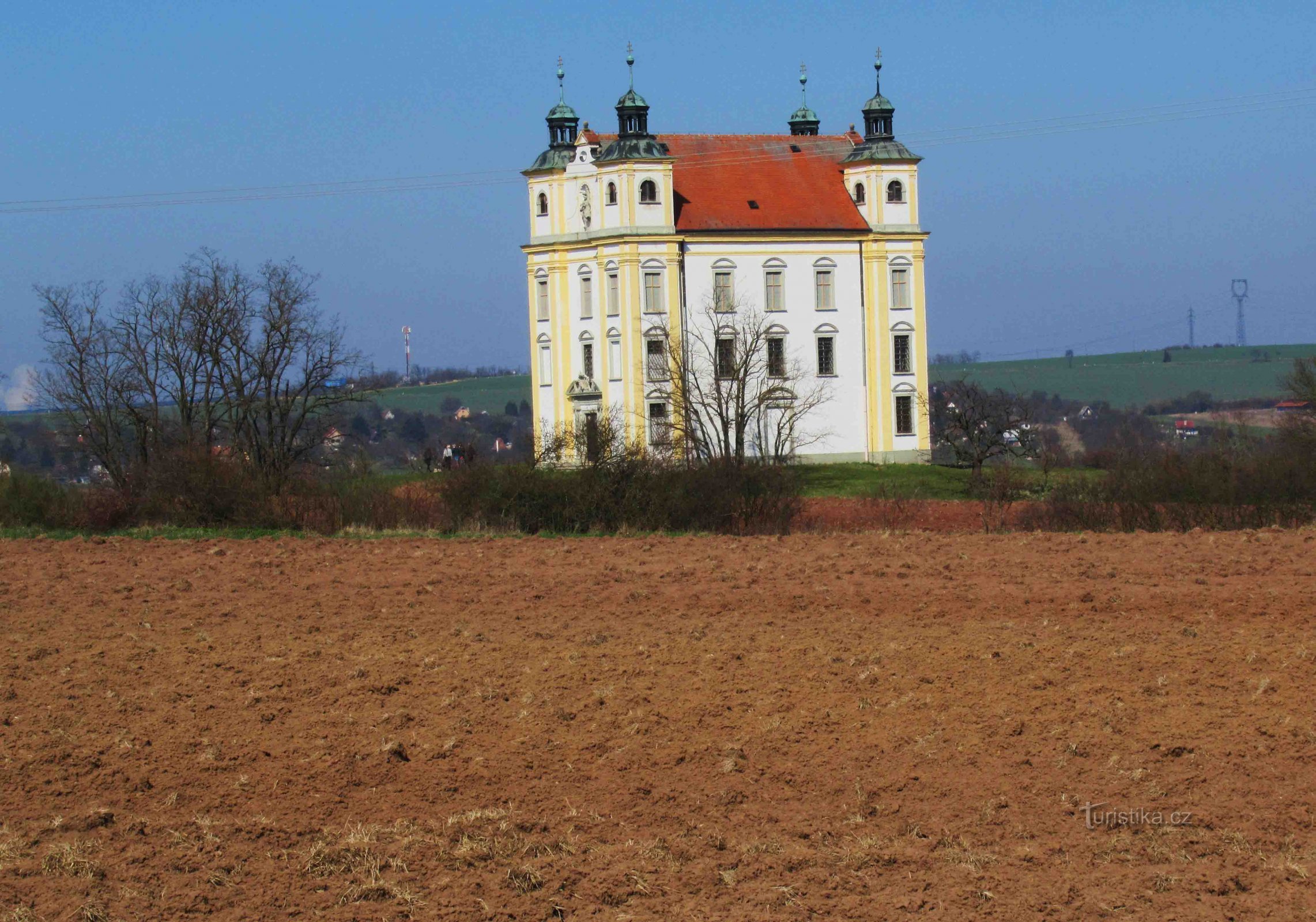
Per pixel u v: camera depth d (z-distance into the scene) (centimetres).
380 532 6594
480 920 2050
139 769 2686
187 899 2102
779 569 4994
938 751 2733
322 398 9756
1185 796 2483
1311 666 3281
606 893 2120
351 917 2056
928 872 2186
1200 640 3600
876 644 3622
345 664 3494
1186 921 2017
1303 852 2247
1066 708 2973
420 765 2698
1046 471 8100
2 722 3005
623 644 3691
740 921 2033
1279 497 6372
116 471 7769
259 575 5091
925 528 6694
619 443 6969
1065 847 2280
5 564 5466
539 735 2869
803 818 2431
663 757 2723
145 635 3934
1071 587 4469
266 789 2584
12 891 2138
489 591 4641
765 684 3222
